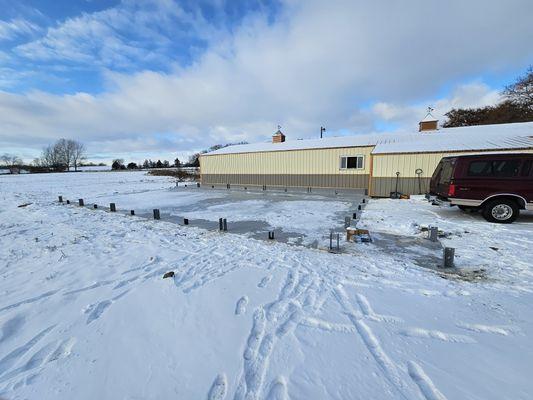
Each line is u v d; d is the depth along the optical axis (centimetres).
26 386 210
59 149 7931
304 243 577
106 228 762
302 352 232
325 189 1587
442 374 201
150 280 399
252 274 407
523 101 2466
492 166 676
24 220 929
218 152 2066
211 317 292
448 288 349
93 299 349
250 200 1252
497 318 274
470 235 588
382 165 1229
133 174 4644
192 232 693
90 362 233
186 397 191
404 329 259
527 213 791
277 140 2200
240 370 215
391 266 431
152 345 250
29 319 310
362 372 207
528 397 179
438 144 1212
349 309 299
